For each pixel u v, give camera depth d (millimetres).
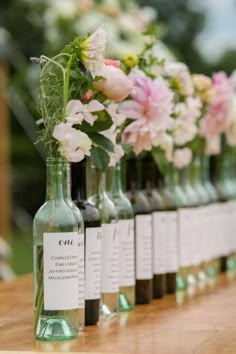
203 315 2629
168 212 3135
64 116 2221
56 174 2225
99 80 2389
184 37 12930
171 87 3148
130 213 2754
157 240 3002
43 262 2207
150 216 2887
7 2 8297
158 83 2773
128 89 2412
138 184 2916
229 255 3906
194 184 3529
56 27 6016
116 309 2596
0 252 5906
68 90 2314
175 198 3174
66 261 2207
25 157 10867
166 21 12789
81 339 2217
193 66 12891
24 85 7074
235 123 3834
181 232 3297
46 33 6066
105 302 2566
